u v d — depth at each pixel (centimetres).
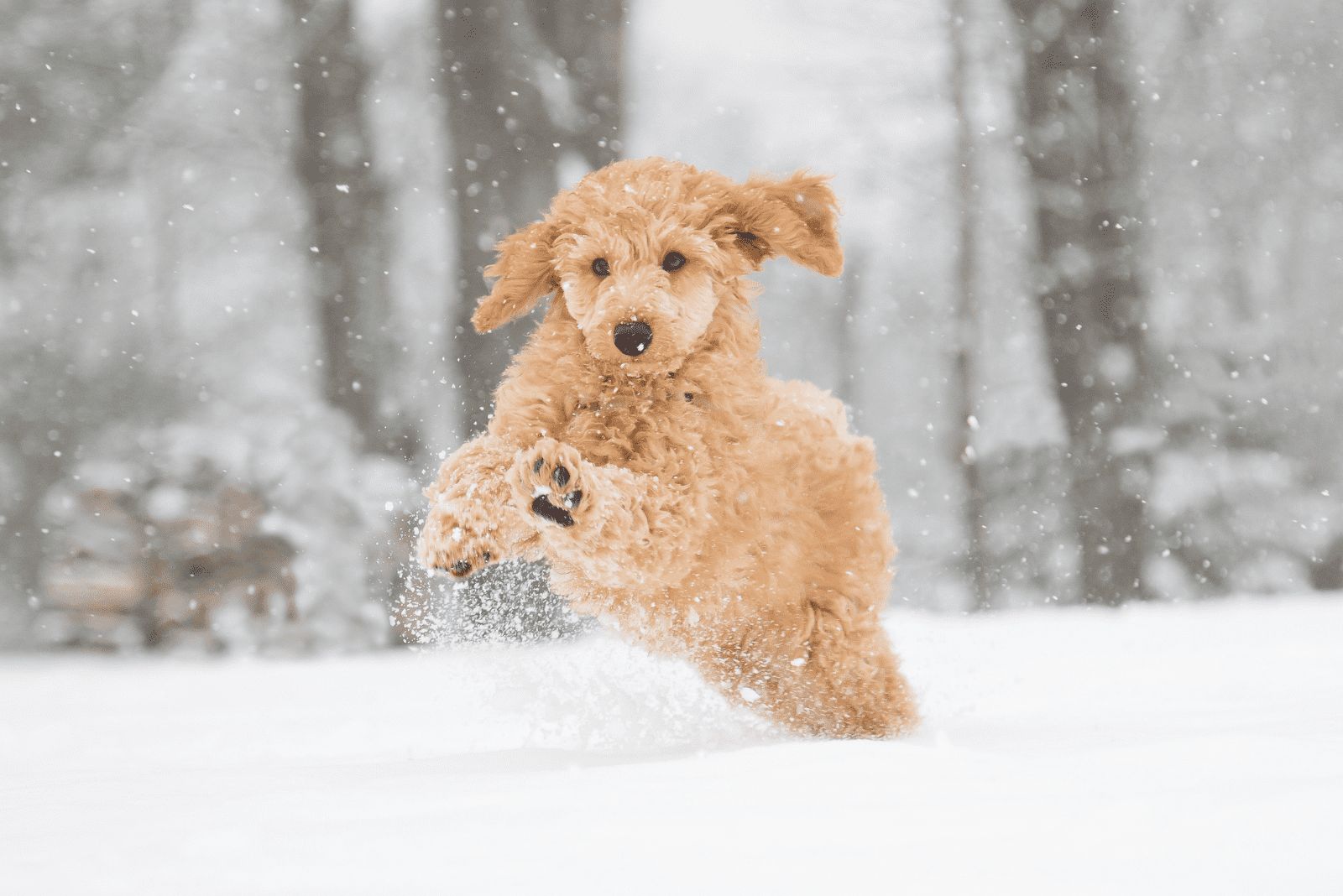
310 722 706
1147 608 1584
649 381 452
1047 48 1952
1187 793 275
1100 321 1912
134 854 246
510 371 484
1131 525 1881
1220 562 2103
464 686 816
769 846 237
